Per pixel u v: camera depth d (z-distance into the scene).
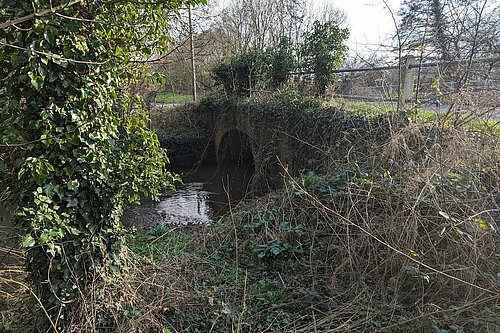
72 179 3.02
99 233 3.25
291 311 3.53
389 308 3.18
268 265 4.40
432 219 3.49
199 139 13.87
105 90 3.17
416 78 5.91
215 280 4.07
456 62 5.05
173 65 15.39
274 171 9.12
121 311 3.28
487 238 3.08
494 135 4.01
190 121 14.43
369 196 3.86
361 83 7.59
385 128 5.25
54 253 2.80
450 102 4.60
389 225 3.62
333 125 6.69
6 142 2.77
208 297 3.53
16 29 2.66
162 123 14.34
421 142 4.39
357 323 3.07
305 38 9.98
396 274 3.43
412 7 5.62
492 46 5.02
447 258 3.22
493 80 4.76
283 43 11.08
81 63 2.89
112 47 3.33
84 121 2.97
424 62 5.60
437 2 5.39
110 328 3.19
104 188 3.20
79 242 3.12
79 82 2.94
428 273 3.02
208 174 12.95
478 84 4.79
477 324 2.65
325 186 4.76
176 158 13.64
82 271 3.17
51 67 2.81
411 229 3.39
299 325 3.29
